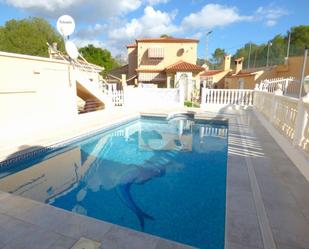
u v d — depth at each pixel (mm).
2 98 7172
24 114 7973
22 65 7754
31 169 6164
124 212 4332
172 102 16469
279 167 4656
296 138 4867
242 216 2977
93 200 4785
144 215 4191
